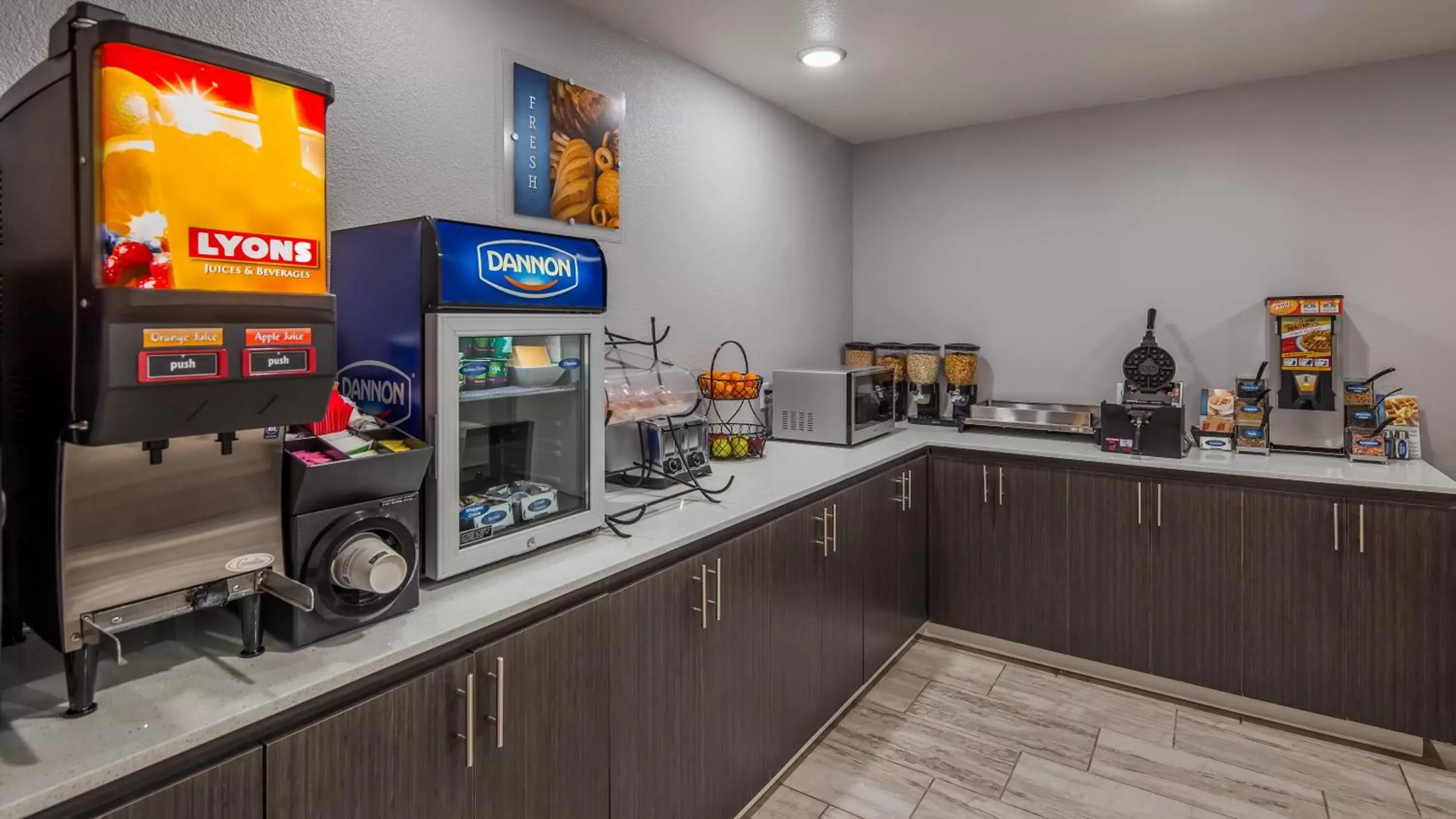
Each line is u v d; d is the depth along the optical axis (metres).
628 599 1.62
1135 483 2.74
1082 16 2.39
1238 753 2.39
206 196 1.00
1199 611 2.66
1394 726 2.38
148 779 0.91
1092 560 2.84
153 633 1.19
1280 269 2.97
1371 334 2.83
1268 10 2.35
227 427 1.04
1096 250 3.34
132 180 0.93
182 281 0.98
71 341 0.93
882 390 3.28
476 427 1.60
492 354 1.54
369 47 1.78
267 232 1.06
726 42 2.60
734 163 3.03
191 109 0.98
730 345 3.06
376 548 1.20
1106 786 2.22
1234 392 2.93
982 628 3.09
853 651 2.59
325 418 1.23
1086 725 2.56
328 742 1.08
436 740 1.23
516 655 1.36
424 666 1.23
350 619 1.21
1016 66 2.82
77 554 0.95
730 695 1.95
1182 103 3.13
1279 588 2.52
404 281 1.42
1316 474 2.46
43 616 1.00
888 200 3.85
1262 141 2.99
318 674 1.08
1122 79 2.96
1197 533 2.64
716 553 1.88
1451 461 2.72
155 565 1.02
